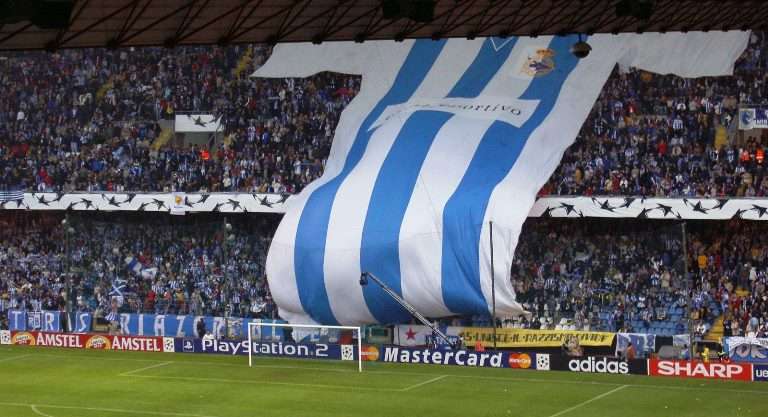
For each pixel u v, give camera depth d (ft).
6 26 103.19
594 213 182.39
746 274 182.60
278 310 192.95
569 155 199.82
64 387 162.61
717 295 179.52
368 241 181.47
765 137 198.49
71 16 102.12
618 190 192.75
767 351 163.94
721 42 197.47
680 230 177.27
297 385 160.45
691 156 194.70
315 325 179.11
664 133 199.82
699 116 200.54
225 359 184.55
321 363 178.29
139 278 208.54
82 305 208.13
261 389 157.99
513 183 183.52
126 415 143.13
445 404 145.18
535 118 195.72
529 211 184.85
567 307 180.14
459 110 199.52
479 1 123.65
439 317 184.14
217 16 112.47
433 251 178.09
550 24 138.72
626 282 181.78
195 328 196.13
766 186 186.09
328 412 142.31
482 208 177.88
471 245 176.35
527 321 180.24
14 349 198.90
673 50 198.90
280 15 116.26
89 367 179.32
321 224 186.39
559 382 157.99
